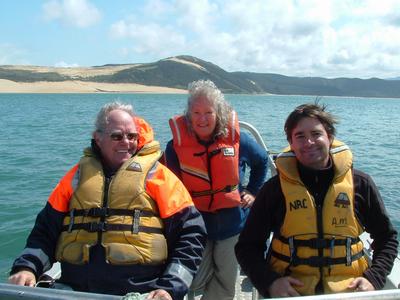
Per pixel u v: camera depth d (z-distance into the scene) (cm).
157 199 269
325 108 269
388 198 902
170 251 272
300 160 265
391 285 302
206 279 353
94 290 258
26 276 255
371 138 2059
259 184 367
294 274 260
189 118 341
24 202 830
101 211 263
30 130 2178
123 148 282
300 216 258
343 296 184
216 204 338
